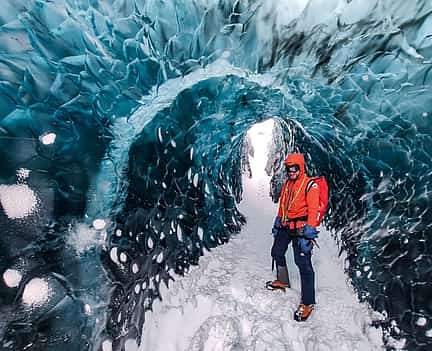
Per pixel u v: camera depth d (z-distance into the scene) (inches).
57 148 52.7
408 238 83.6
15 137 46.8
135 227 78.5
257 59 87.2
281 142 347.3
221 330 88.2
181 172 115.8
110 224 66.3
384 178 99.7
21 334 46.7
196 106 108.6
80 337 56.6
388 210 96.6
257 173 466.0
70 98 54.7
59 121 53.0
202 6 71.5
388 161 96.3
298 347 87.8
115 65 63.0
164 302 93.4
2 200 45.6
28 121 48.3
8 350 45.0
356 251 118.5
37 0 48.5
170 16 69.7
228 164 241.0
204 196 153.0
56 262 52.3
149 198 87.1
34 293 48.4
